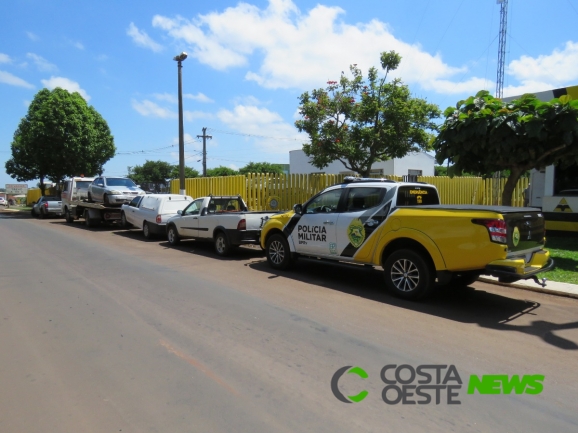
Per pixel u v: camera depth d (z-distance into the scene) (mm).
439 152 9656
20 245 12859
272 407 3527
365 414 3445
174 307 6309
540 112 8453
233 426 3240
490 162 9109
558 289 7332
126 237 15594
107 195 18359
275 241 9242
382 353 4684
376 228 7191
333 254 7969
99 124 32688
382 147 13891
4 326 5461
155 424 3268
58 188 30953
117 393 3744
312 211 8516
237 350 4707
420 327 5562
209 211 12023
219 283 7914
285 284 7898
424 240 6480
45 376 4070
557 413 3518
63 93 30062
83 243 13492
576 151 8695
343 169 30766
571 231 13070
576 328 5590
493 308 6465
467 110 9094
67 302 6543
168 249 12453
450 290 7582
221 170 63000
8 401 3615
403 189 7301
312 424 3285
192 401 3611
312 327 5492
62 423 3283
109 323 5570
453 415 3455
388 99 13516
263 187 15055
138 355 4551
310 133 14297
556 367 4398
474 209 6141
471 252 6008
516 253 6129
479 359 4566
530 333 5387
